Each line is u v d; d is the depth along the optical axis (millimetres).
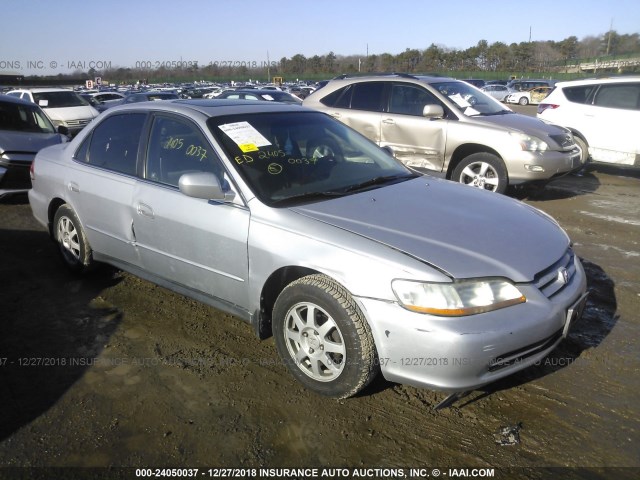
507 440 2652
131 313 4035
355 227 2879
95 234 4234
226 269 3271
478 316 2518
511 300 2604
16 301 4238
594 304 4133
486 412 2867
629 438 2660
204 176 3143
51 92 15156
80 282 4609
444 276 2541
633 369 3246
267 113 3924
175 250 3551
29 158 7227
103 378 3195
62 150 4715
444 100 7309
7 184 7070
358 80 8070
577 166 7344
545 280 2771
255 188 3211
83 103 15438
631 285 4492
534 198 7727
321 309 2818
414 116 7453
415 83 7551
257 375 3225
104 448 2613
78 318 3957
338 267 2738
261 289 3102
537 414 2848
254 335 3721
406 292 2553
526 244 2916
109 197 3969
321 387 2930
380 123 7695
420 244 2734
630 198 7707
